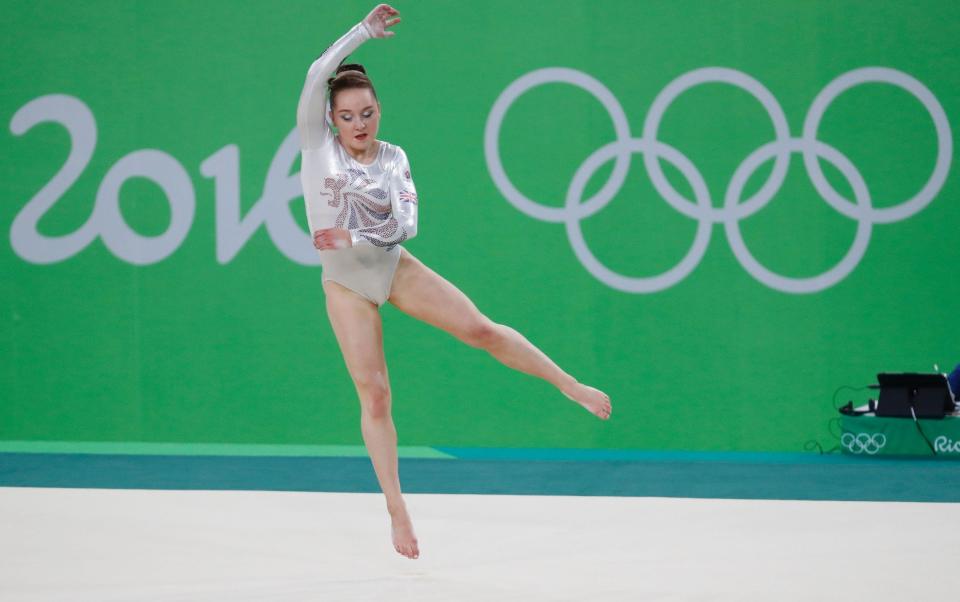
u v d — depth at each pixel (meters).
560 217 26.66
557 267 26.69
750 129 26.36
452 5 26.70
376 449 13.38
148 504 18.06
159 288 27.27
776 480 21.81
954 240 26.25
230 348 27.20
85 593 12.20
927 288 26.33
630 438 26.72
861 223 26.34
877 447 24.94
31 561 13.81
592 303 26.66
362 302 13.63
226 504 18.08
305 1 26.91
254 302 27.14
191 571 13.27
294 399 27.14
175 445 26.89
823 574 12.98
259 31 26.94
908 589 12.27
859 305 26.38
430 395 26.98
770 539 15.07
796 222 26.36
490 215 26.75
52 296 27.44
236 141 27.02
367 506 17.89
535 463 24.33
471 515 17.03
